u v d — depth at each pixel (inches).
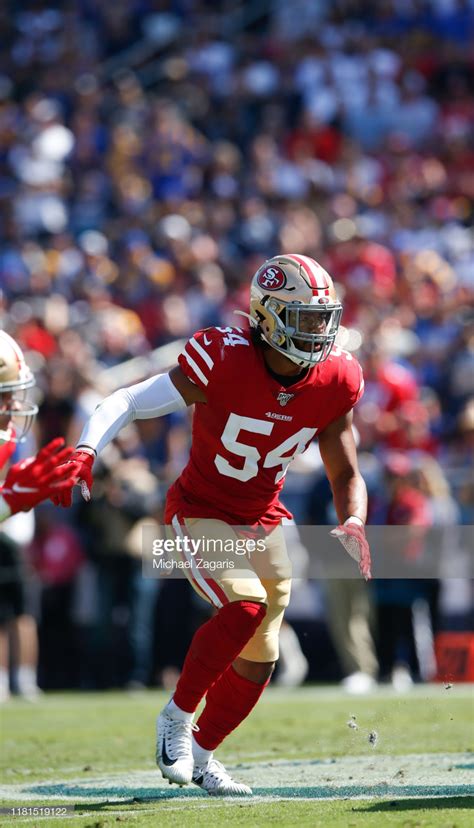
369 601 1051.9
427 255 1434.5
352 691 1008.2
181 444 1171.3
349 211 1547.7
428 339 1344.7
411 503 1039.6
